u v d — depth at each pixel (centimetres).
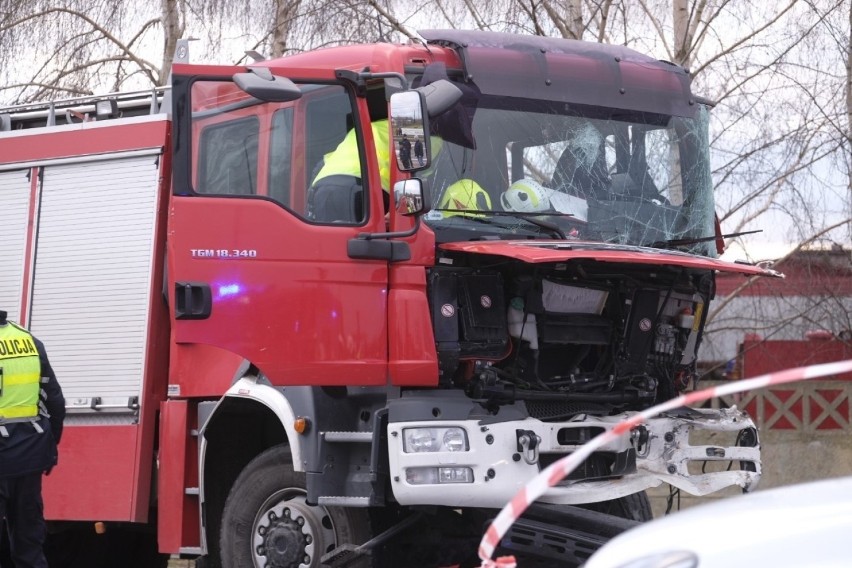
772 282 1571
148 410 820
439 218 722
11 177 899
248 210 727
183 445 782
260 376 741
